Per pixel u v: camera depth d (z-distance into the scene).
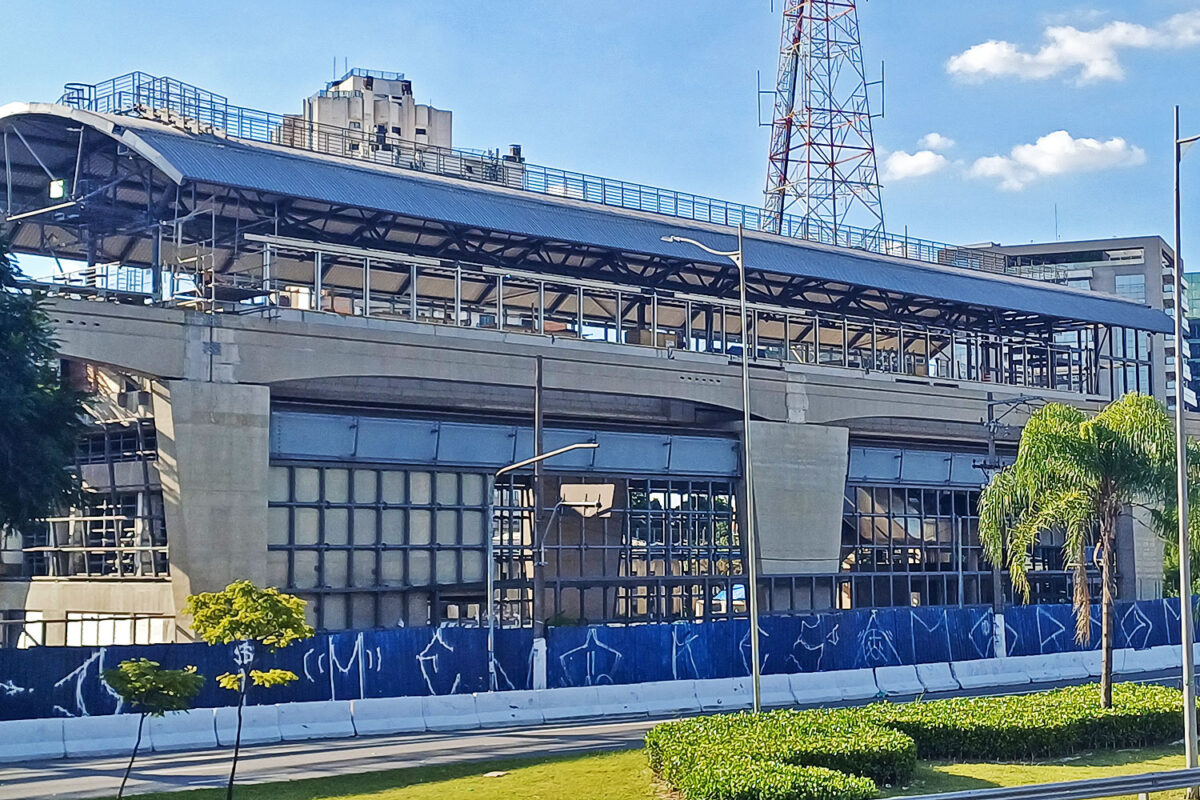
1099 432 33.53
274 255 56.59
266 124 55.62
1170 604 59.56
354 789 26.20
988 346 79.25
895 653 50.53
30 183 56.41
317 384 50.47
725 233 67.69
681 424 62.06
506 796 24.59
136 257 61.50
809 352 81.19
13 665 34.16
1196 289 170.50
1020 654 54.09
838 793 22.06
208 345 46.31
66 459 39.88
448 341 52.31
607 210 63.59
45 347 39.16
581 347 56.50
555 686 43.12
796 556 62.34
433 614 53.25
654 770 27.06
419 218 53.50
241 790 26.39
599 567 60.00
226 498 46.19
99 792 27.02
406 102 120.69
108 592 49.72
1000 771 27.77
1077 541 33.94
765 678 46.06
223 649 37.03
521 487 57.91
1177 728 31.83
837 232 77.19
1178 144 26.75
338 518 50.84
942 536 71.50
